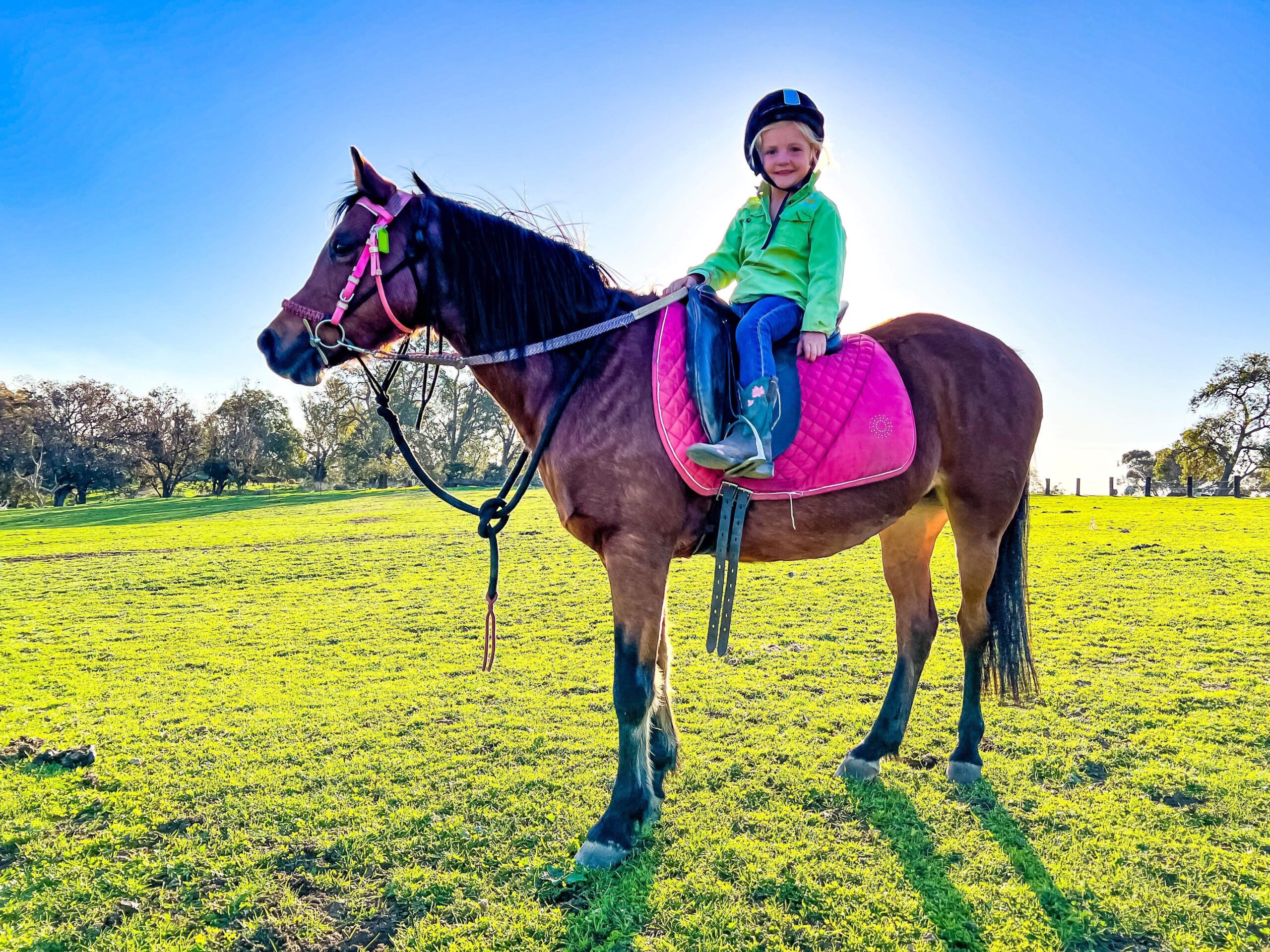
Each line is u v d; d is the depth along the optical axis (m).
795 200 3.07
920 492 3.28
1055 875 2.58
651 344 2.98
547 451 2.95
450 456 51.47
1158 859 2.67
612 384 2.90
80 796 3.43
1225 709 4.20
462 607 8.33
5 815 3.25
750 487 2.92
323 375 3.04
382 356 3.01
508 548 13.19
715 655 5.80
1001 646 3.46
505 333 3.00
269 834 3.04
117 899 2.62
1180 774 3.33
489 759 3.82
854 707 4.48
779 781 3.41
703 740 3.96
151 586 10.71
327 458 59.22
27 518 31.20
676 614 7.37
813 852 2.79
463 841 2.93
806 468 2.96
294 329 2.92
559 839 2.94
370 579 10.70
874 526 3.18
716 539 3.00
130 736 4.32
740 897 2.53
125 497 57.66
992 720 4.12
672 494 2.84
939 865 2.68
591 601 8.41
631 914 2.46
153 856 2.91
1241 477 39.94
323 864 2.82
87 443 55.38
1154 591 7.81
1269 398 43.16
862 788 3.31
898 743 3.51
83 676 5.89
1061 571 9.23
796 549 3.13
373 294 2.92
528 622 7.46
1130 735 3.85
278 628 7.62
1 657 6.62
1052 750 3.69
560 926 2.40
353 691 5.21
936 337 3.45
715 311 3.04
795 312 2.99
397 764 3.74
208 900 2.60
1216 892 2.45
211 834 3.06
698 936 2.34
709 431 2.80
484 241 3.00
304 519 22.61
